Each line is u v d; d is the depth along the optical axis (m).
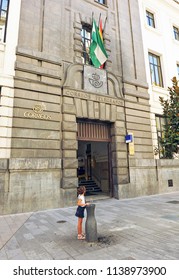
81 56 10.76
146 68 13.53
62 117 9.33
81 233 4.77
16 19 9.05
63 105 9.38
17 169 7.67
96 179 13.77
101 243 4.41
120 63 12.27
